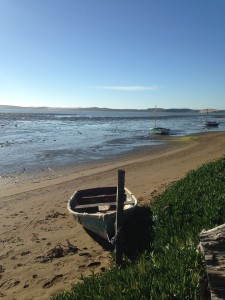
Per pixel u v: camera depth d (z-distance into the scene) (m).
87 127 94.75
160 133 69.06
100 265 11.20
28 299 9.51
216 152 38.25
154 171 27.67
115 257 10.70
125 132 76.50
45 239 13.78
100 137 63.38
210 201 12.69
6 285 10.38
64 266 11.30
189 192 14.81
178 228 11.54
